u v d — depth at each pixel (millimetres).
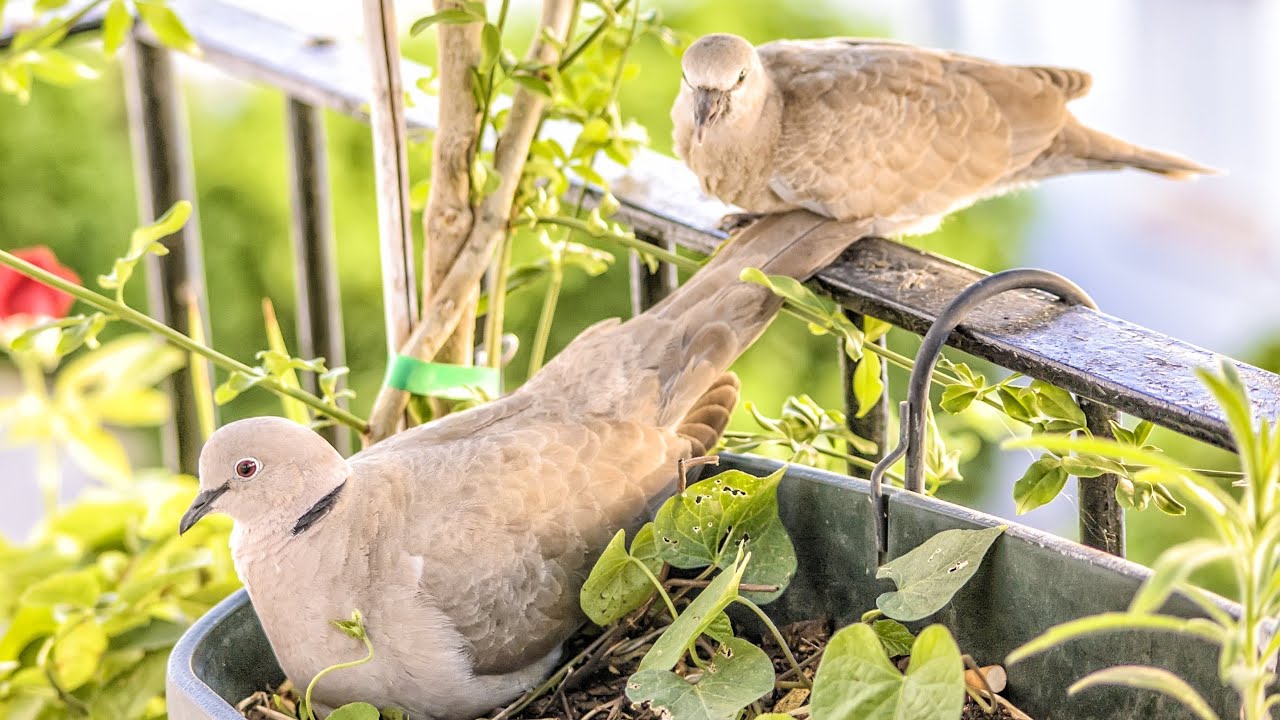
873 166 2752
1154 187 9172
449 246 2559
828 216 2746
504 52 2537
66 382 3047
